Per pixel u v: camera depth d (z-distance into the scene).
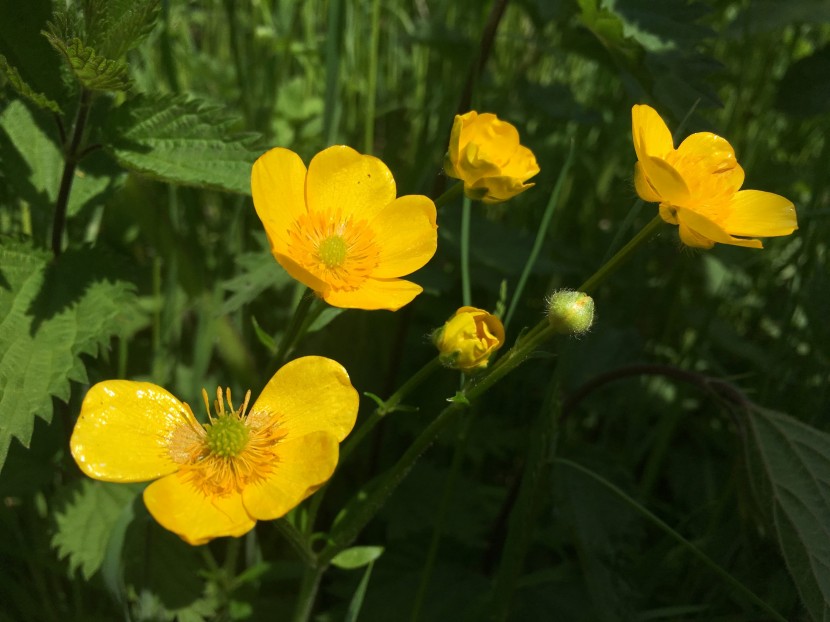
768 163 0.19
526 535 0.12
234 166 0.11
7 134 0.12
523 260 0.16
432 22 0.18
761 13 0.16
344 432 0.09
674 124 0.13
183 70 0.19
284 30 0.20
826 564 0.10
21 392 0.10
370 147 0.16
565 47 0.17
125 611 0.10
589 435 0.18
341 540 0.10
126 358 0.15
